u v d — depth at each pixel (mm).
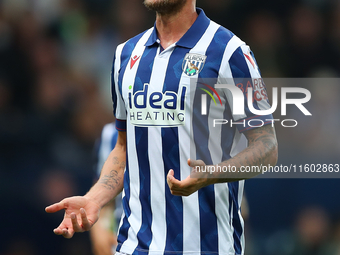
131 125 9477
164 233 9195
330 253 19938
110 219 15633
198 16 9445
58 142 22906
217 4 28203
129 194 9781
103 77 26938
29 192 21281
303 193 20203
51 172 21969
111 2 28422
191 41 9195
